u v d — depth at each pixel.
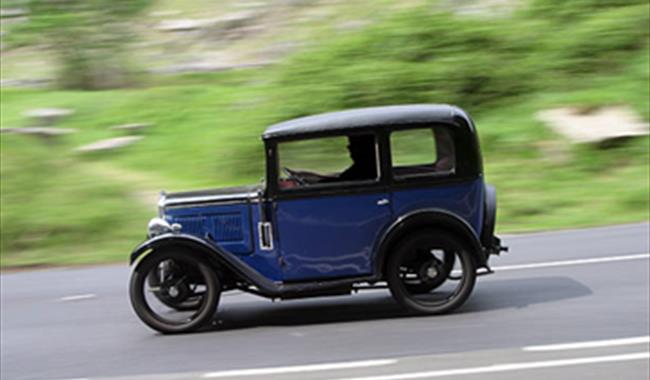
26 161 16.88
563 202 14.76
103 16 21.81
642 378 7.27
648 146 15.94
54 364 8.98
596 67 18.42
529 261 11.76
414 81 18.36
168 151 18.17
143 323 10.25
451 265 9.59
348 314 9.95
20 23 22.70
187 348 9.12
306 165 9.52
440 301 9.56
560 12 19.67
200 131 18.86
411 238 9.41
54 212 15.20
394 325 9.29
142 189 16.42
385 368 7.96
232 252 9.70
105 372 8.56
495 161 16.38
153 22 24.12
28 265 13.99
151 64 22.53
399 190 9.41
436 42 19.03
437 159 9.45
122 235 14.71
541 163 16.06
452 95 18.20
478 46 18.92
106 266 13.52
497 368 7.73
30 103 20.66
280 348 8.84
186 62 22.42
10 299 12.05
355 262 9.53
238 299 11.16
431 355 8.22
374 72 18.62
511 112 17.75
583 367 7.62
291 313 10.23
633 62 18.33
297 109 18.31
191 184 16.72
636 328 8.58
